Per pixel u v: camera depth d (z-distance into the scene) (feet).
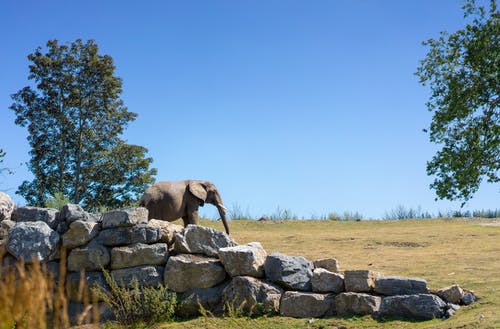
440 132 66.13
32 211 36.35
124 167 100.89
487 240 50.44
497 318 24.77
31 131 100.63
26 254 33.50
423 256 42.96
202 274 33.37
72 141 101.65
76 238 34.81
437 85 67.56
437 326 25.89
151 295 32.30
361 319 28.94
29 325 13.92
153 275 33.99
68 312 32.68
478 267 36.86
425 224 70.44
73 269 34.30
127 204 99.25
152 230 35.29
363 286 30.66
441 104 67.00
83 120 102.01
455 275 34.53
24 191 99.09
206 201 48.93
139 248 34.60
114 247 34.96
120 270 34.27
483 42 62.64
